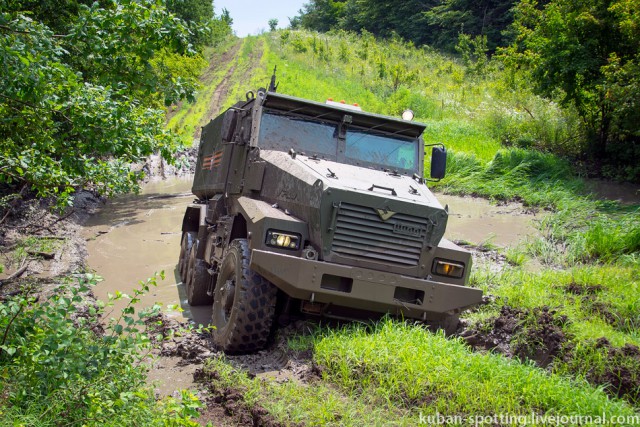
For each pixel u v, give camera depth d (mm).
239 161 7891
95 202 17156
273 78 7812
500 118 24969
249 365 6090
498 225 13602
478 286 8508
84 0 14922
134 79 6293
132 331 4359
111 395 4156
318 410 4777
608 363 5539
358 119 7555
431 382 5133
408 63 46562
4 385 4277
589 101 19531
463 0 57344
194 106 37250
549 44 18969
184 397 4160
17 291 7941
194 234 9977
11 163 6699
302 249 6215
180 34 6164
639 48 17141
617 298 7379
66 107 5906
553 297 7613
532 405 4863
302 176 6453
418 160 7656
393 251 6184
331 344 5867
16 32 5730
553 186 16828
